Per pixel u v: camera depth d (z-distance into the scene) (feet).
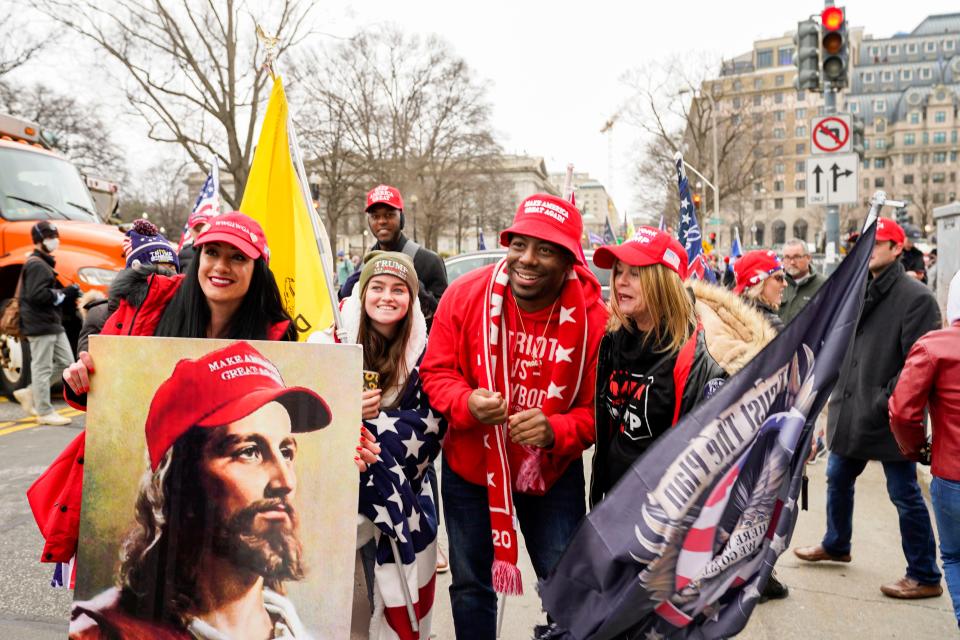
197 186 113.50
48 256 23.47
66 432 22.08
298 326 9.30
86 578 6.59
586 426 8.05
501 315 8.20
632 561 6.75
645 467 6.86
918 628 10.88
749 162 156.04
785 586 12.17
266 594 6.60
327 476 6.72
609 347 8.11
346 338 8.28
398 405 8.59
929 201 287.28
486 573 8.61
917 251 29.73
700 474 6.83
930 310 11.52
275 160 9.52
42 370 23.24
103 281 26.16
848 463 12.82
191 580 6.57
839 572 13.00
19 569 12.16
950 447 8.98
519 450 8.23
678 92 127.85
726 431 6.88
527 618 11.17
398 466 8.10
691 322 7.62
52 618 10.50
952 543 9.16
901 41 397.60
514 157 285.64
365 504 7.86
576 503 8.55
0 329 26.73
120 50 67.67
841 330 7.20
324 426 6.75
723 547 6.83
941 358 8.92
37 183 29.53
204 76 68.59
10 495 15.94
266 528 6.65
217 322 7.54
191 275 7.40
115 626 6.56
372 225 15.06
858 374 12.13
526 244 7.79
